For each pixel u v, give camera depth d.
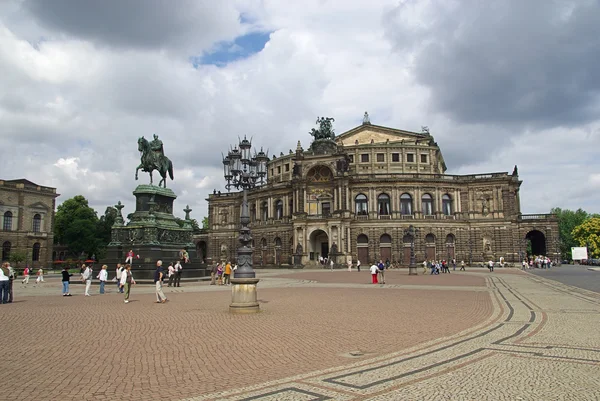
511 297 34.59
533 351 15.61
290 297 35.84
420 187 108.94
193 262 60.50
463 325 21.59
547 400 10.45
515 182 115.12
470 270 91.31
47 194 129.88
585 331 19.25
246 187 28.48
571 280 55.22
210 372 13.35
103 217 152.12
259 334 19.52
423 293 39.28
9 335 19.22
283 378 12.70
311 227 106.56
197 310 27.56
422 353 15.73
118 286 42.81
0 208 119.69
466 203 110.44
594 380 12.02
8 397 11.00
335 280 60.56
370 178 108.50
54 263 132.38
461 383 11.95
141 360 14.82
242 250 26.86
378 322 22.78
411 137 126.12
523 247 109.12
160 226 57.19
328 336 19.03
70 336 19.00
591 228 144.12
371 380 12.43
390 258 106.25
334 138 117.94
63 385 12.02
